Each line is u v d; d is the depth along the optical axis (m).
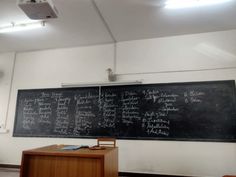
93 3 2.81
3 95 4.61
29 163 2.47
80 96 4.16
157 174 3.50
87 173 2.29
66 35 3.87
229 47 3.60
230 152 3.26
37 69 4.57
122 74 4.05
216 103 3.46
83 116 4.06
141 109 3.79
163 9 2.97
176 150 3.49
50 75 4.46
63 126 4.12
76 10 2.98
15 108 4.48
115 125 3.86
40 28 3.57
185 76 3.71
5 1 2.78
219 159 3.29
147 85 3.85
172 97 3.68
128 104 3.87
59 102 4.25
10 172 3.88
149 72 3.90
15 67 4.72
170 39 3.92
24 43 4.27
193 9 2.98
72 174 2.33
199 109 3.51
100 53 4.27
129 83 3.90
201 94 3.56
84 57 4.35
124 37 3.97
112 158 2.56
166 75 3.80
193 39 3.80
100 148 2.68
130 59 4.06
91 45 4.36
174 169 3.45
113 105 3.95
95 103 4.05
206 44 3.72
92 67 4.25
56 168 2.39
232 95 3.42
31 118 4.33
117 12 3.04
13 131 4.36
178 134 3.53
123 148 3.74
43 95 4.38
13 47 4.50
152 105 3.75
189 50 3.78
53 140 4.11
